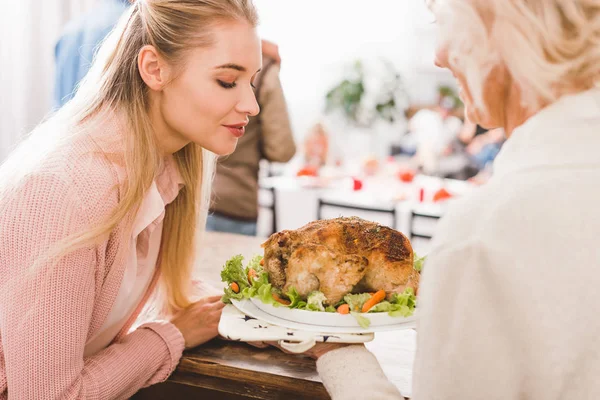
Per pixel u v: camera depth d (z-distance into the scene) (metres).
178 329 1.26
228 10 1.07
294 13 5.46
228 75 1.08
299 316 1.11
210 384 1.22
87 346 1.22
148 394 1.27
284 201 3.75
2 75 3.93
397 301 1.14
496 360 0.70
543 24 0.71
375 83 4.89
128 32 1.13
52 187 1.00
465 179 4.23
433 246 0.77
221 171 2.83
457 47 0.80
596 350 0.67
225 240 2.18
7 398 1.06
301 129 5.64
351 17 5.41
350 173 4.22
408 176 3.96
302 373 1.17
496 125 0.83
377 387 0.93
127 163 1.08
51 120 1.15
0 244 1.00
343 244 1.15
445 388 0.72
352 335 1.04
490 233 0.72
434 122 4.49
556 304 0.68
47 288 0.98
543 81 0.72
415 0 5.29
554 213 0.70
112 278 1.10
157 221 1.22
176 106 1.11
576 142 0.73
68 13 3.96
